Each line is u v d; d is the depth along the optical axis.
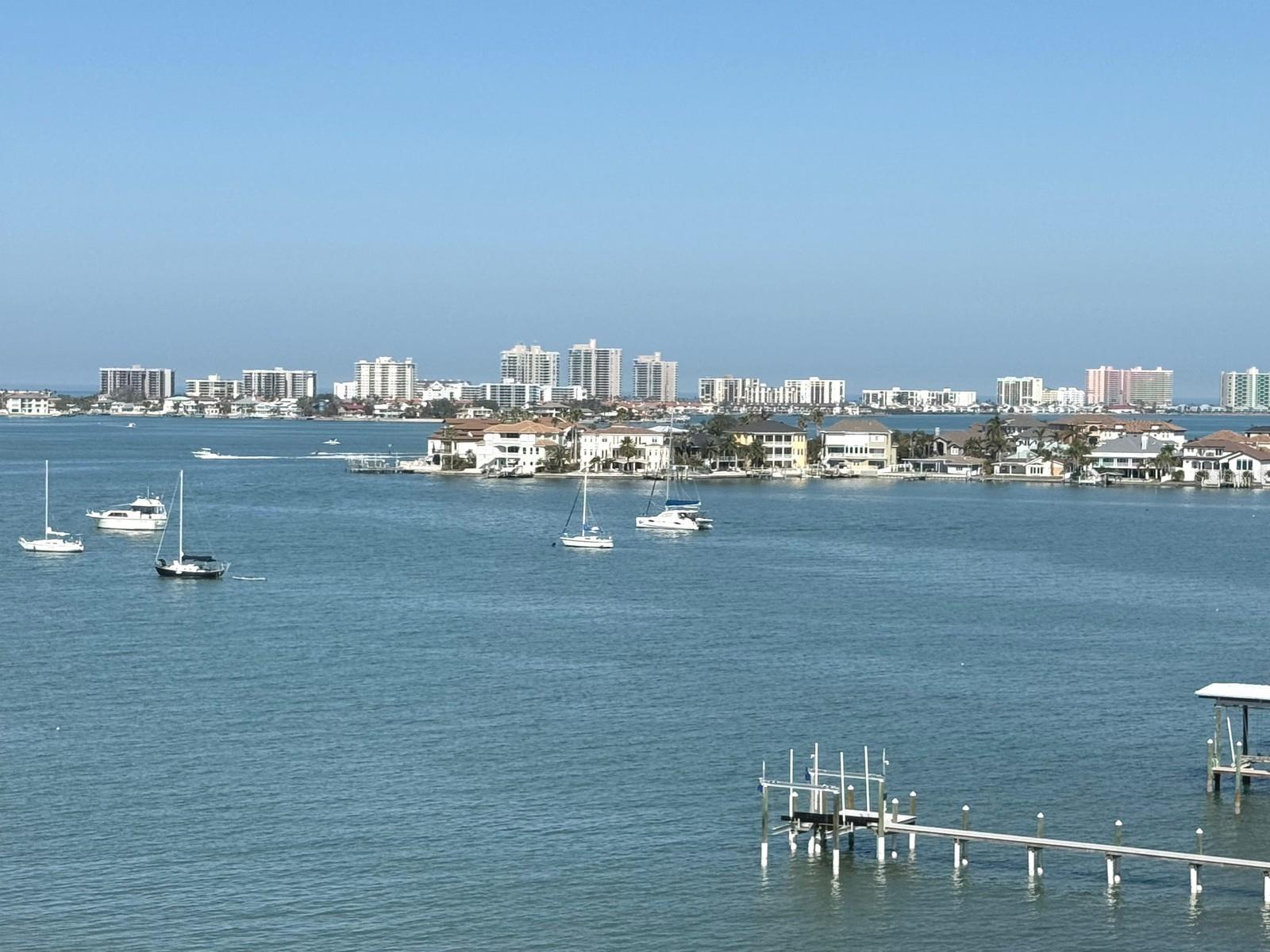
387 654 137.00
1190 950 72.56
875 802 92.06
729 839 86.00
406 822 88.25
